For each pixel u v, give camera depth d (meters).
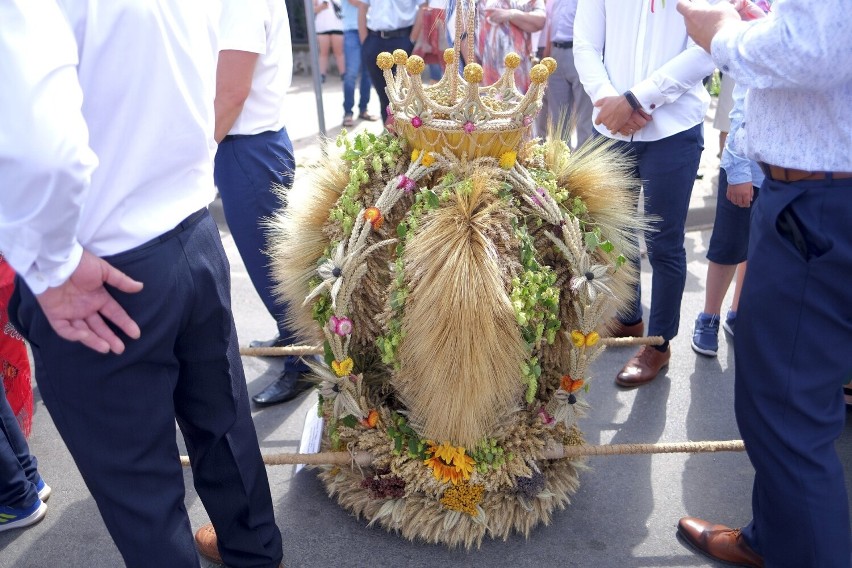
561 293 2.02
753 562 2.01
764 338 1.66
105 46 1.23
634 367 3.00
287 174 2.63
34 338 1.38
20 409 2.41
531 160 2.04
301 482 2.44
